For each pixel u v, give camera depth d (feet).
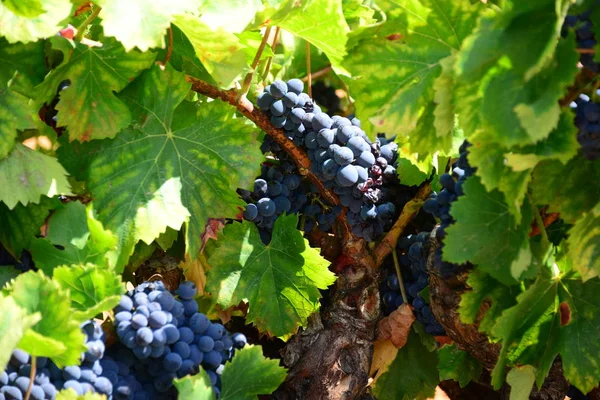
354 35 3.15
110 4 3.02
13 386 2.87
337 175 3.29
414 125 3.12
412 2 3.10
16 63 3.12
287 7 3.22
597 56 2.90
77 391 2.91
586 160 3.02
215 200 3.26
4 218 3.13
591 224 3.04
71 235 3.09
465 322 3.11
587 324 3.14
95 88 3.17
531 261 3.01
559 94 2.85
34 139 3.14
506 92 2.89
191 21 3.11
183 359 3.06
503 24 2.87
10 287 2.92
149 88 3.25
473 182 3.01
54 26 3.04
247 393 3.12
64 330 2.86
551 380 3.37
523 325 3.15
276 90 3.29
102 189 3.18
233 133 3.27
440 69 3.12
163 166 3.23
